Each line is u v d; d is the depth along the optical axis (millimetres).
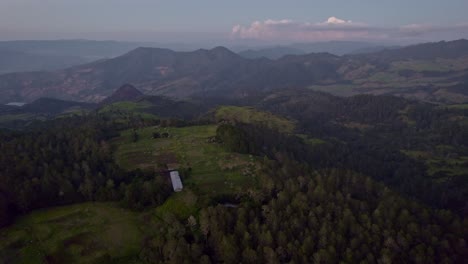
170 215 99062
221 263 85562
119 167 135625
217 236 88438
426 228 100062
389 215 102125
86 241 95188
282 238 87625
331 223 94938
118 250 92312
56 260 88812
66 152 145125
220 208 95688
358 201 106062
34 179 113188
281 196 101438
